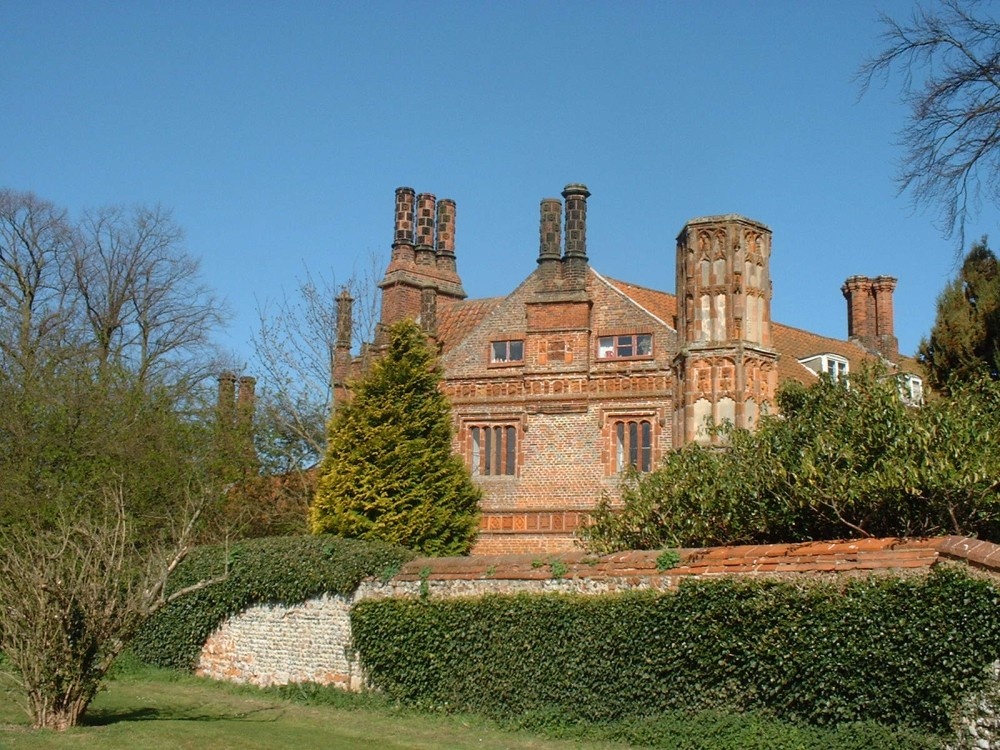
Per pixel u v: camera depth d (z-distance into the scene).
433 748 16.58
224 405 40.69
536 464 32.84
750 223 29.12
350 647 22.06
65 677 16.92
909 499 17.02
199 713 19.83
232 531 33.53
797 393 20.98
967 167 21.47
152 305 45.31
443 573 20.72
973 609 13.84
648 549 20.00
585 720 17.83
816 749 14.61
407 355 27.02
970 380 21.56
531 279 34.19
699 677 16.56
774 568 16.14
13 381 34.03
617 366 32.53
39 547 17.98
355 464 26.09
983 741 13.52
